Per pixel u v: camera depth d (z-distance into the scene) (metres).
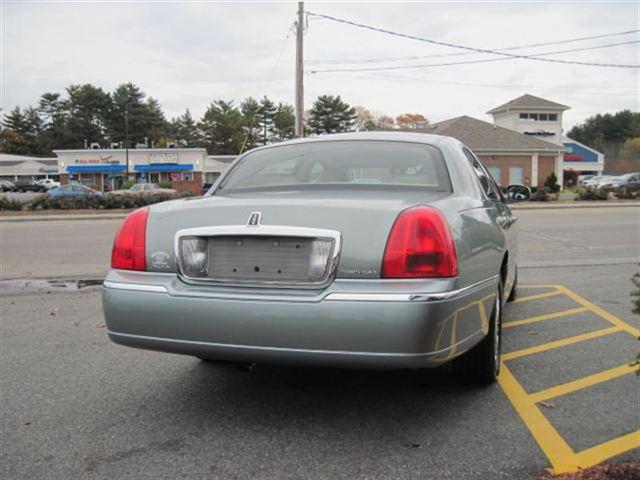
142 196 30.33
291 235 2.99
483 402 3.76
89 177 64.50
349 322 2.82
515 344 5.08
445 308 2.85
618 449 3.08
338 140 4.20
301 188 3.71
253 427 3.43
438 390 3.98
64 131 103.62
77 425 3.51
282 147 4.29
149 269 3.25
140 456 3.10
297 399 3.85
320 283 2.94
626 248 11.36
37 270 9.53
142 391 4.05
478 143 42.69
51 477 2.90
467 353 3.86
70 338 5.45
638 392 3.92
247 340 2.98
